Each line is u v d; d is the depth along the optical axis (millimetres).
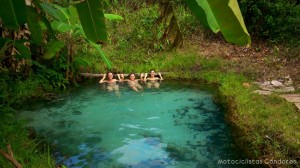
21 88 8133
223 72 9453
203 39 11703
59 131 6336
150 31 11117
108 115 7172
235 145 5586
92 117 7066
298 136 5254
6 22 1904
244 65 9867
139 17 12070
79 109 7531
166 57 10523
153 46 10906
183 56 10477
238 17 1242
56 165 5031
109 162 5148
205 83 9102
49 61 9008
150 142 5879
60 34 9180
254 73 9203
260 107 6656
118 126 6598
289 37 10938
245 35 1283
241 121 6270
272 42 11031
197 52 10883
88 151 5535
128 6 12844
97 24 1915
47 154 5344
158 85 9125
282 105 6645
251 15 11227
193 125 6539
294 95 7297
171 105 7680
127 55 10688
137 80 9539
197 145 5688
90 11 1882
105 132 6324
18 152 5082
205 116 6945
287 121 5879
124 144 5789
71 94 8555
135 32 11555
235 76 8930
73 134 6207
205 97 8094
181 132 6246
